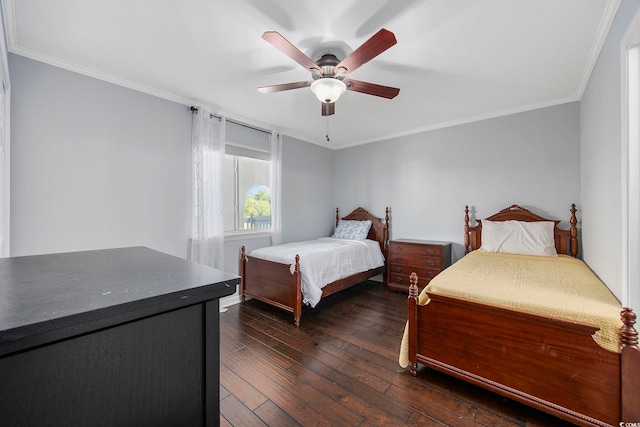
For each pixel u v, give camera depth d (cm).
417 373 187
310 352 216
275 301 291
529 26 173
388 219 427
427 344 179
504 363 151
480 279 194
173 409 60
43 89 207
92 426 50
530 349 143
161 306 56
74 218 221
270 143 378
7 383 42
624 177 146
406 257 362
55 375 46
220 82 249
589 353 129
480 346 159
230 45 194
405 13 161
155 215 268
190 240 294
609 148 178
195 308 63
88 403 49
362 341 234
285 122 362
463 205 360
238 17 166
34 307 49
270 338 239
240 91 268
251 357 208
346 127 386
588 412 128
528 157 315
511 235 303
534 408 150
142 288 61
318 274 294
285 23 170
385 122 364
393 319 281
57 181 213
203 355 64
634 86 141
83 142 226
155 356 57
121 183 246
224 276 72
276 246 351
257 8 158
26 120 200
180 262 90
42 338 44
